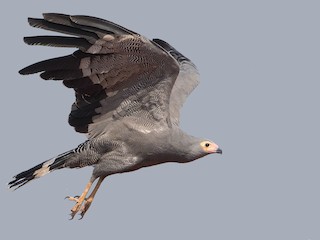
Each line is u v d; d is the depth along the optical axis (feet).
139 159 54.44
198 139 55.52
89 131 54.34
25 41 50.21
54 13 49.08
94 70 52.11
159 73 52.65
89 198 54.85
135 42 50.78
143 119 54.19
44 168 54.49
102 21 49.62
